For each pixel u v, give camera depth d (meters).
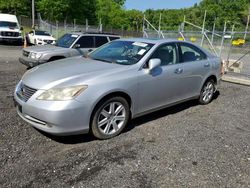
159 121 5.41
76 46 10.51
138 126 5.08
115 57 5.21
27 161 3.69
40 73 4.45
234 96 7.88
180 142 4.50
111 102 4.43
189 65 5.85
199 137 4.75
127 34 48.66
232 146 4.47
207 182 3.45
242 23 83.56
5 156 3.77
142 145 4.32
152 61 4.82
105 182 3.33
